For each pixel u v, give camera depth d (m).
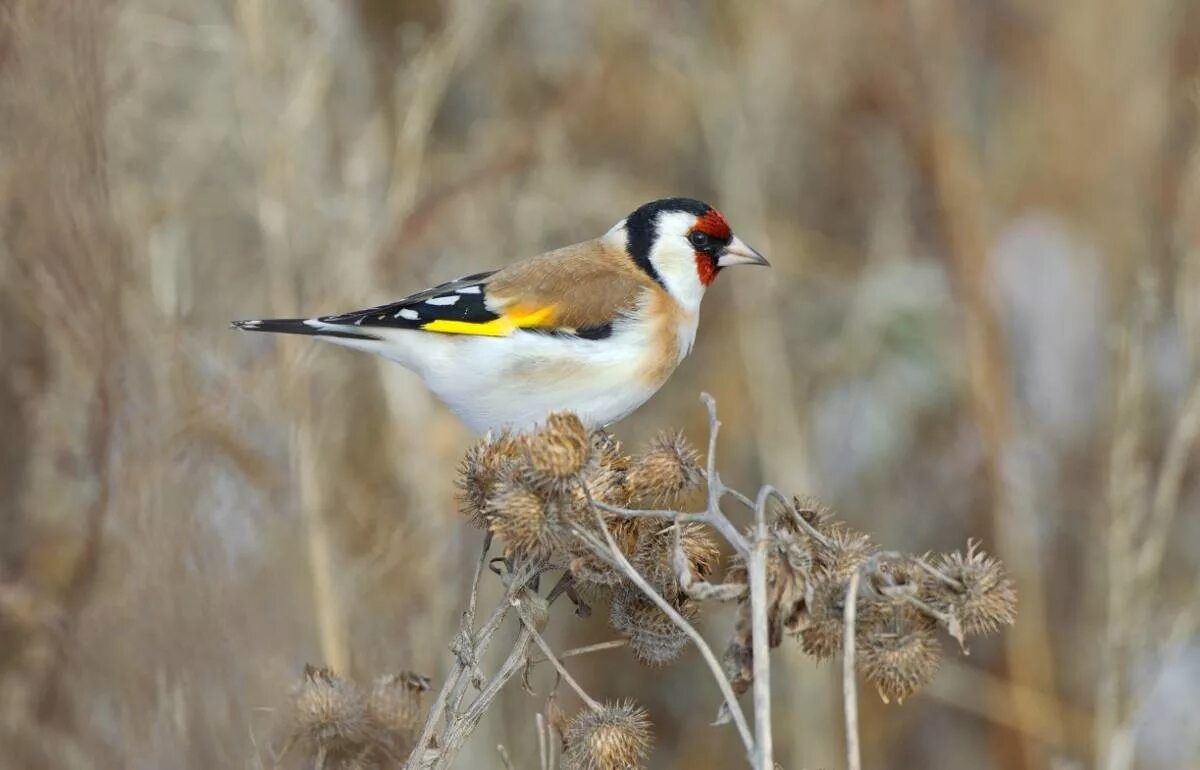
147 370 9.58
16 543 9.07
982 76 17.28
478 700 5.84
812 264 14.83
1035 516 13.87
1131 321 13.16
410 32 13.75
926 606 5.53
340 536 10.95
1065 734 13.05
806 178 15.28
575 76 14.16
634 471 6.33
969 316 13.98
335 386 11.55
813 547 5.77
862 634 5.66
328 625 9.37
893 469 14.15
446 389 8.93
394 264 12.31
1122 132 16.05
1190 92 13.48
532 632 5.96
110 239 9.26
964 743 13.42
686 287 9.48
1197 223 12.71
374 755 6.47
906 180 14.84
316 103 12.12
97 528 8.61
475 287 9.05
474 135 13.70
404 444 11.91
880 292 14.24
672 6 14.46
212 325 11.73
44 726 8.02
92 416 9.05
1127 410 11.62
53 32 8.98
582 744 5.96
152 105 12.11
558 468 5.89
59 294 9.01
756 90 14.50
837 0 14.83
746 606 5.52
